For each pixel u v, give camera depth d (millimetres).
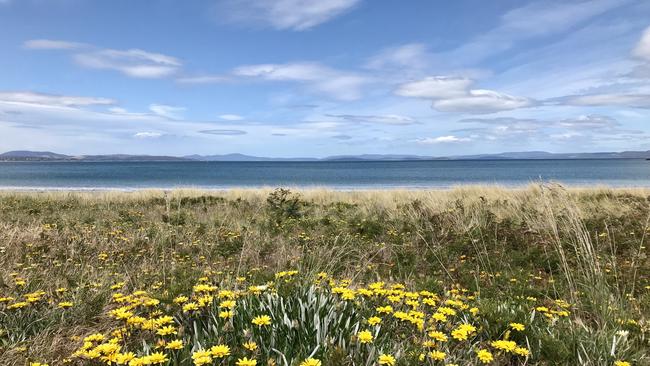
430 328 2826
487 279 5457
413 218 9414
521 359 2887
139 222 9953
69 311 3732
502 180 61688
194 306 3045
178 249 7176
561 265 5637
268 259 6684
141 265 5789
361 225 9172
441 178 69938
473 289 4984
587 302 4273
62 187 42969
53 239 7133
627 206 10445
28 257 5766
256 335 2766
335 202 15477
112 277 5105
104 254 5965
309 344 2678
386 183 54969
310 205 14016
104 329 3551
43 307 3756
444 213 9398
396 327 3086
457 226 8688
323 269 5465
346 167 155750
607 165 144000
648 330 3395
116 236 7504
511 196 13750
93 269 5262
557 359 2852
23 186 45156
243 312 3023
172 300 3473
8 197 16344
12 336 3193
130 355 2273
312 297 3314
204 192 20156
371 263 6207
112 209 13117
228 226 9484
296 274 4219
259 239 7672
